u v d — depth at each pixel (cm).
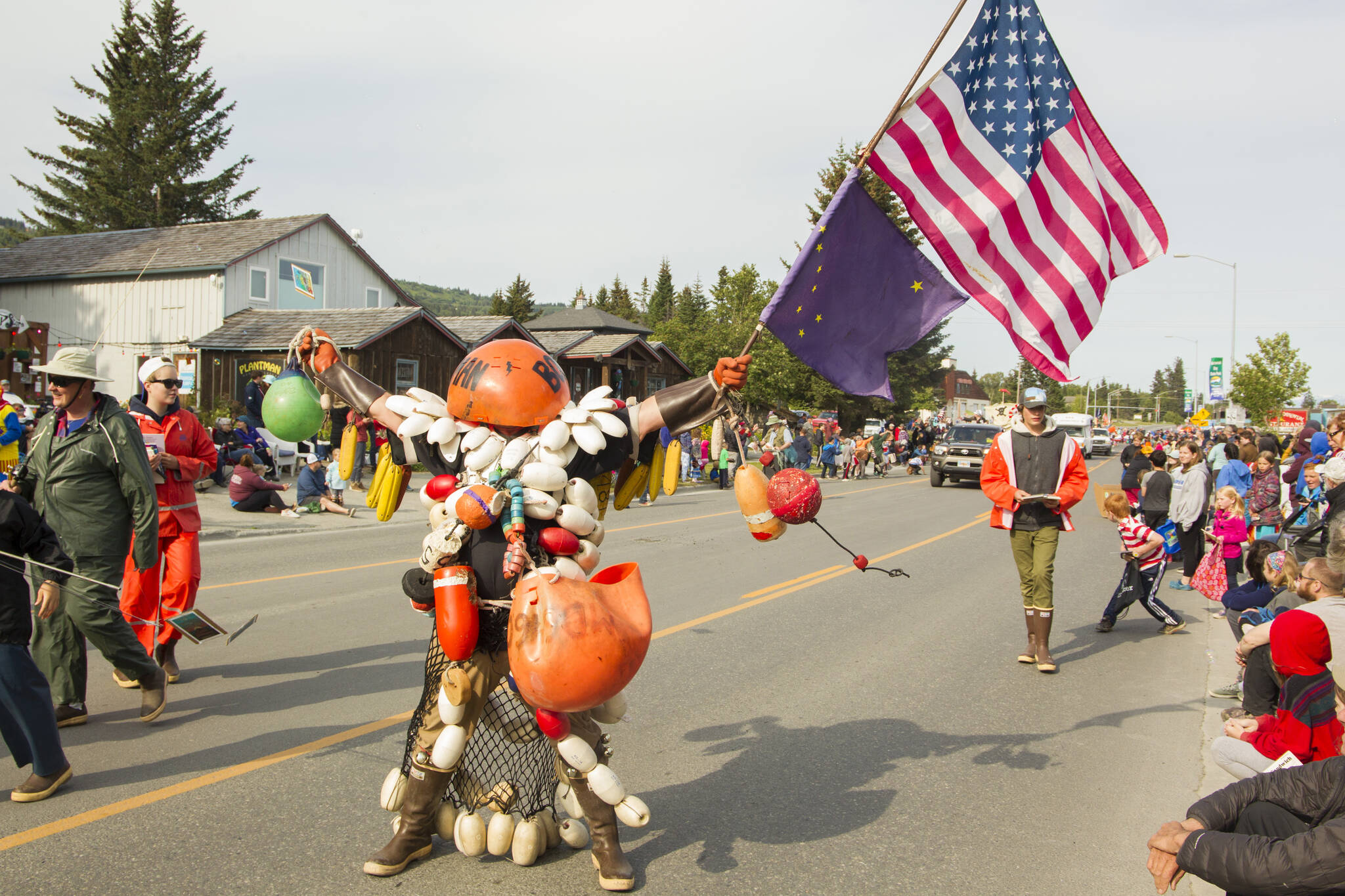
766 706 589
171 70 4647
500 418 341
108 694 572
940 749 523
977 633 815
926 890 362
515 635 298
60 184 4553
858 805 442
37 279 2659
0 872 347
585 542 342
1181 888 369
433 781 345
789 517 365
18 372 2086
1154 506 1284
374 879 350
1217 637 836
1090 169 502
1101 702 623
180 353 2538
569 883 351
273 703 561
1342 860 231
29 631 413
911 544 1402
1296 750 387
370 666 642
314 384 395
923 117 475
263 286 2642
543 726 320
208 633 471
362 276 2973
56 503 486
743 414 373
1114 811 445
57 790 423
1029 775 489
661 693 610
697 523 1597
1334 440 1016
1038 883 371
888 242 430
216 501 1566
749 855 386
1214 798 271
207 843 376
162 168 4466
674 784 459
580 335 3181
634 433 360
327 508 1523
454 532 323
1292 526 1264
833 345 418
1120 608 844
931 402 4978
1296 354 4059
